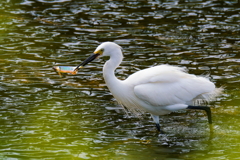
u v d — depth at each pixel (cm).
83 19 1942
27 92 1268
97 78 1398
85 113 1159
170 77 1055
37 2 2167
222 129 1080
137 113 1185
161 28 1838
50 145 975
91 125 1091
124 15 1989
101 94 1285
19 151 941
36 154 930
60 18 1953
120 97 1078
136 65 1482
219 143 1005
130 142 1006
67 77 1396
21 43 1675
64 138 1013
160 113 1084
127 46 1653
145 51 1609
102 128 1078
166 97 1045
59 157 920
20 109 1159
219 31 1805
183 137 1041
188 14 1994
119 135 1043
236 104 1221
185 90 1055
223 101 1242
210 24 1877
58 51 1606
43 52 1594
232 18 1942
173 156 938
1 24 1862
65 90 1298
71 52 1598
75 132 1047
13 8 2075
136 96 1066
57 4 2139
